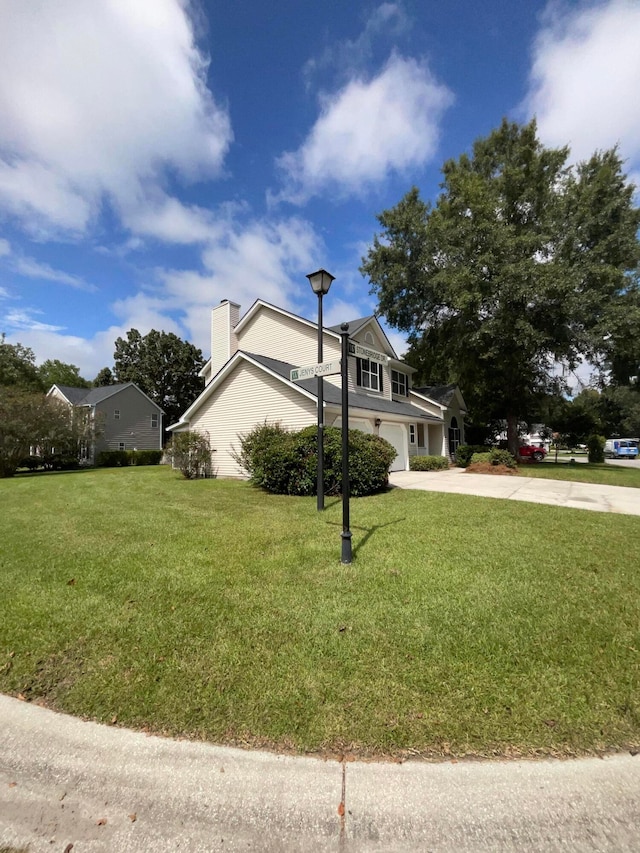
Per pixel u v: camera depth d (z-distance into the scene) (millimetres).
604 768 1827
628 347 16906
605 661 2617
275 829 1594
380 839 1546
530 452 29266
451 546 4988
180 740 2025
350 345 4758
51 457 22953
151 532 5852
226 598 3594
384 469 9453
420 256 21609
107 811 1694
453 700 2254
